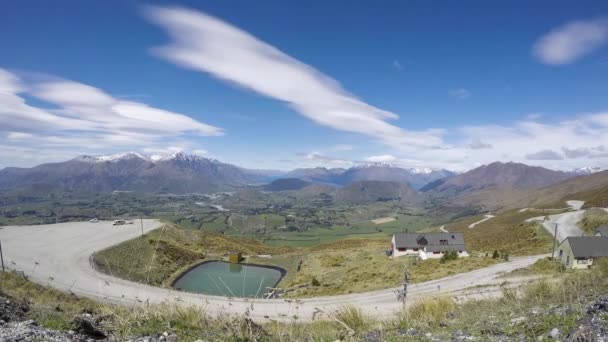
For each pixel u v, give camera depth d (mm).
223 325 6230
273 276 63969
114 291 38562
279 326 6875
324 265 71125
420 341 5418
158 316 6387
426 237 73812
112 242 71312
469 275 44281
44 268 50062
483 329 5621
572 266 49156
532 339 4668
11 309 6680
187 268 67562
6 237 77375
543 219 96938
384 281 47000
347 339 5930
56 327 5258
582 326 4398
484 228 131875
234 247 97688
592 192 156250
